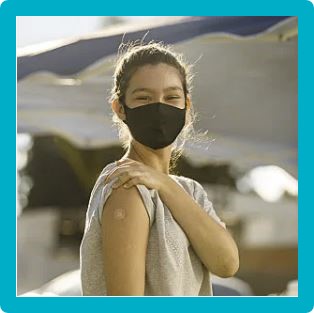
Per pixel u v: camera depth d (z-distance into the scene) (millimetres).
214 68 6492
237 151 7164
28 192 12820
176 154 3102
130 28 4859
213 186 11930
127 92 2707
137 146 2748
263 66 6582
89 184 9484
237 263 2760
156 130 2680
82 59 4785
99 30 5137
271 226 12602
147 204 2545
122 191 2533
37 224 12750
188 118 2928
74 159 9359
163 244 2543
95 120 6711
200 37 4551
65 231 12867
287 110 6906
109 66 4742
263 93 6867
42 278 12453
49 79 4805
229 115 6941
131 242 2498
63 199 12891
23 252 12516
